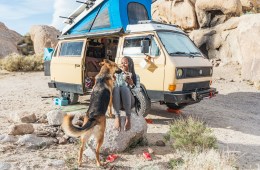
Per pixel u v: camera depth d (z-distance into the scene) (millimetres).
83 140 4961
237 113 10359
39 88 14625
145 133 6328
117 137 5754
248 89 14758
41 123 7434
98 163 5043
